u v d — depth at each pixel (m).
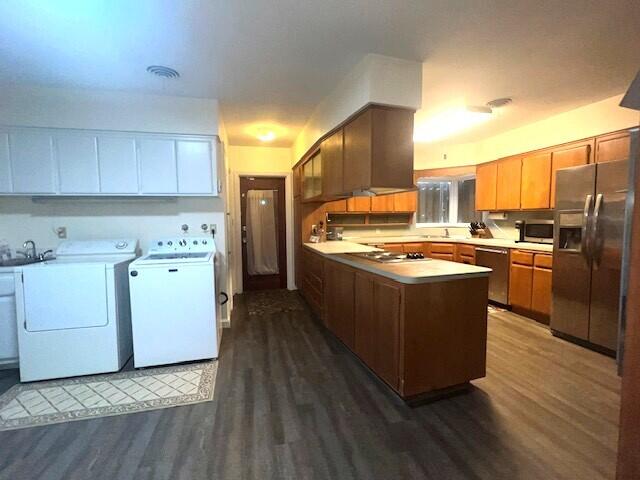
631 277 0.80
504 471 1.49
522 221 4.14
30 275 2.33
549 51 2.16
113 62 2.30
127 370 2.54
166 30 1.90
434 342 2.04
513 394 2.13
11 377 2.43
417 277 1.94
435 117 3.58
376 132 2.26
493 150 4.51
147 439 1.72
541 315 3.55
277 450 1.63
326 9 1.72
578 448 1.63
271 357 2.76
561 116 3.50
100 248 2.99
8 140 2.72
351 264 2.67
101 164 2.88
